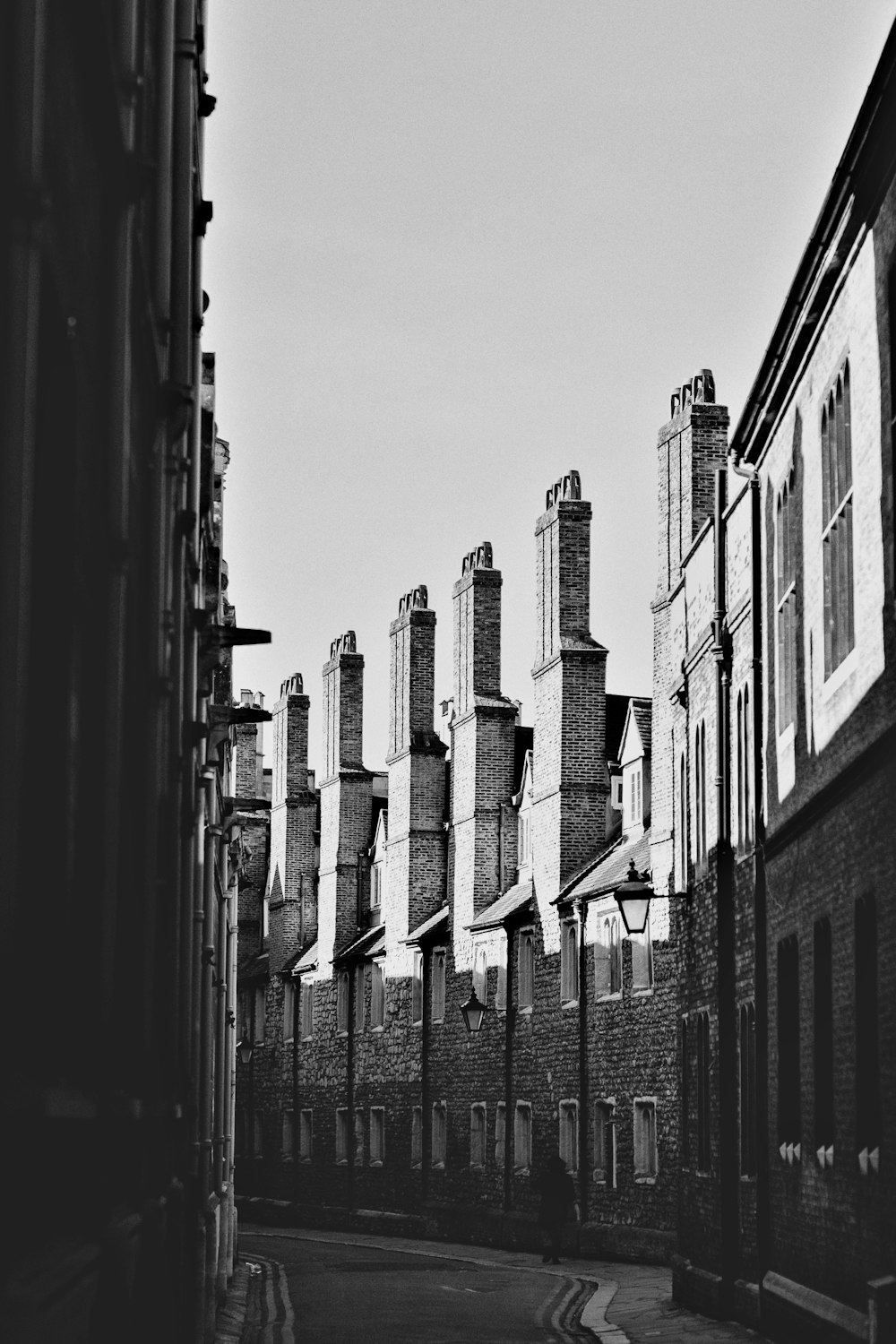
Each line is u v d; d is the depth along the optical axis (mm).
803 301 16344
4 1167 4438
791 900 17531
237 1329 20891
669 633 34094
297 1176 58594
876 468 13625
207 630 17844
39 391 5590
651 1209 34688
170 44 10219
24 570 4688
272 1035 62094
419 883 51531
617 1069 36688
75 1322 5336
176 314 11195
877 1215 13445
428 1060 48906
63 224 5664
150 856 9734
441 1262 35562
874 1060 14172
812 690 16562
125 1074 8789
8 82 4719
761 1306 18406
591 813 41344
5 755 4582
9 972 4625
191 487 14156
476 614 47812
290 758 63344
